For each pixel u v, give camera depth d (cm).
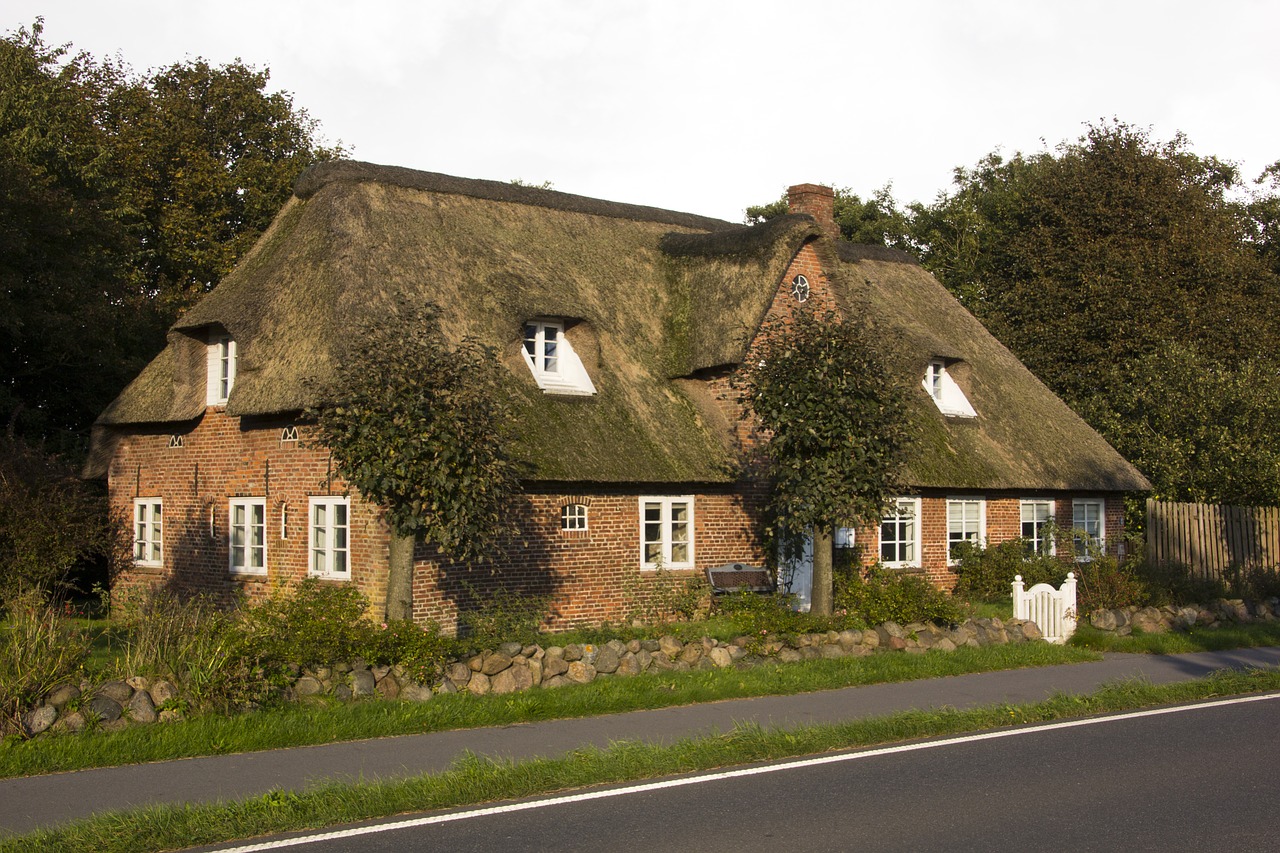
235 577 2073
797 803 862
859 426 1761
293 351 1941
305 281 2047
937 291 3206
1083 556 2834
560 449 1967
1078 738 1114
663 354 2358
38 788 894
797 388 1755
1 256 2583
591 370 2172
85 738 1009
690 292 2445
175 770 952
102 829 755
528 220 2453
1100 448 2962
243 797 859
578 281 2364
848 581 1873
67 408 2967
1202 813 848
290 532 1972
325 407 1466
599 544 2056
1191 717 1231
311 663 1198
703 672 1411
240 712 1109
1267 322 3941
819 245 2467
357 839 761
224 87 3891
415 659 1241
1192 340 3691
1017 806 860
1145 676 1489
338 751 1029
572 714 1208
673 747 1016
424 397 1399
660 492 2153
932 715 1173
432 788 866
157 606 1286
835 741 1070
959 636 1677
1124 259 3775
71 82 3600
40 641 1089
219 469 2136
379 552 1792
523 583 1944
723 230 2820
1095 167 4034
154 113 3741
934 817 827
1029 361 3884
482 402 1469
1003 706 1238
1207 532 2606
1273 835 791
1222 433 2844
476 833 776
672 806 850
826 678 1412
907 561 2541
